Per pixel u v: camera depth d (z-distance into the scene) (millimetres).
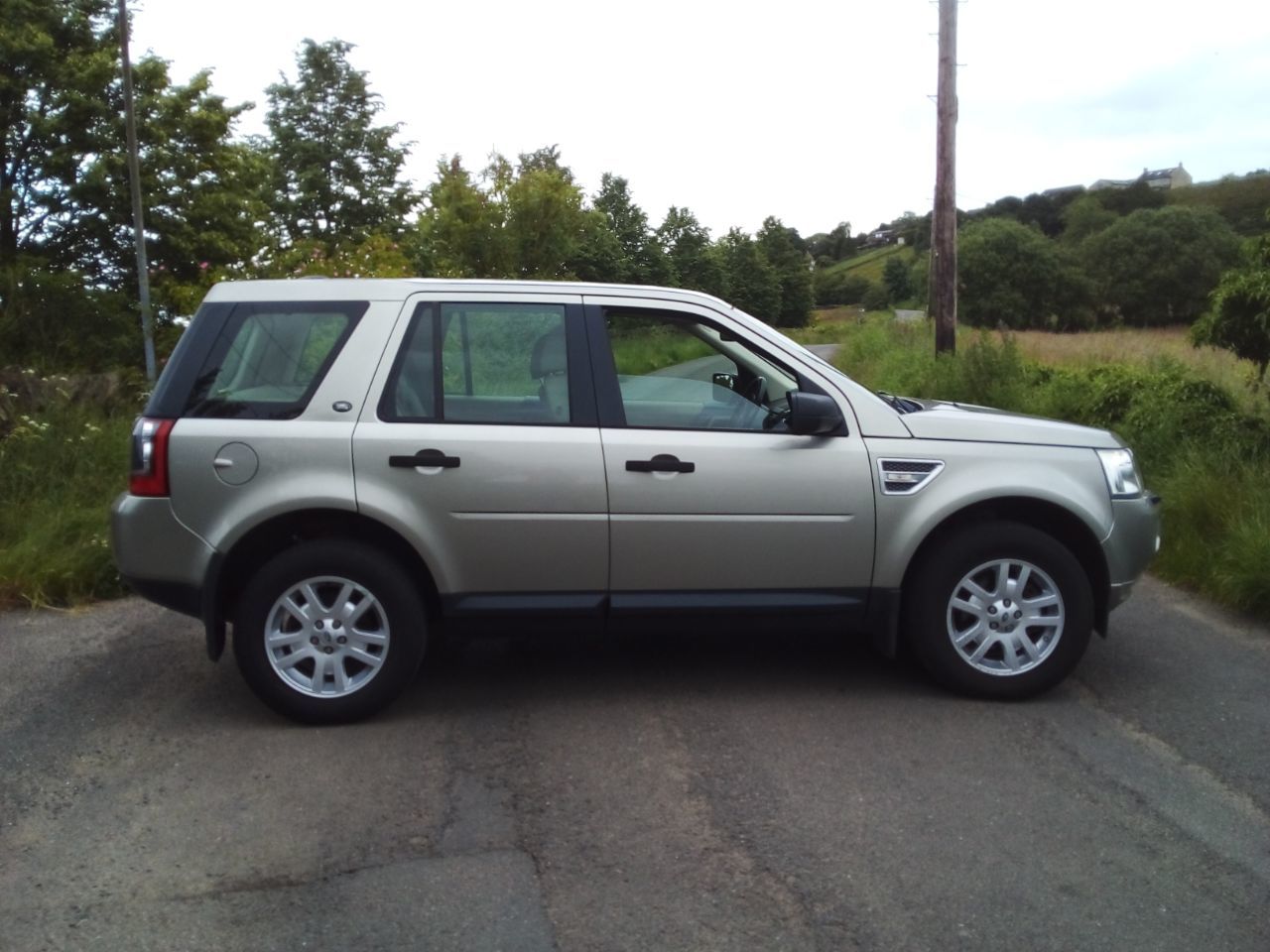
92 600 6906
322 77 35719
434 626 5062
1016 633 5105
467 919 3355
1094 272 56344
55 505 7754
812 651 5930
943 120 16438
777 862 3691
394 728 4867
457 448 4797
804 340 44312
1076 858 3715
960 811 4051
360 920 3355
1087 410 11469
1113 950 3188
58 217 12398
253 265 14273
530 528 4840
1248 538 6828
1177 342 21188
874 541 5008
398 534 4801
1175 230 54906
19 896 3502
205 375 4852
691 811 4059
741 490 4918
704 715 5004
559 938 3254
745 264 59000
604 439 4891
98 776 4379
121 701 5211
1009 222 57406
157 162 12477
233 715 5039
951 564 5043
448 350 4941
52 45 11594
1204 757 4547
